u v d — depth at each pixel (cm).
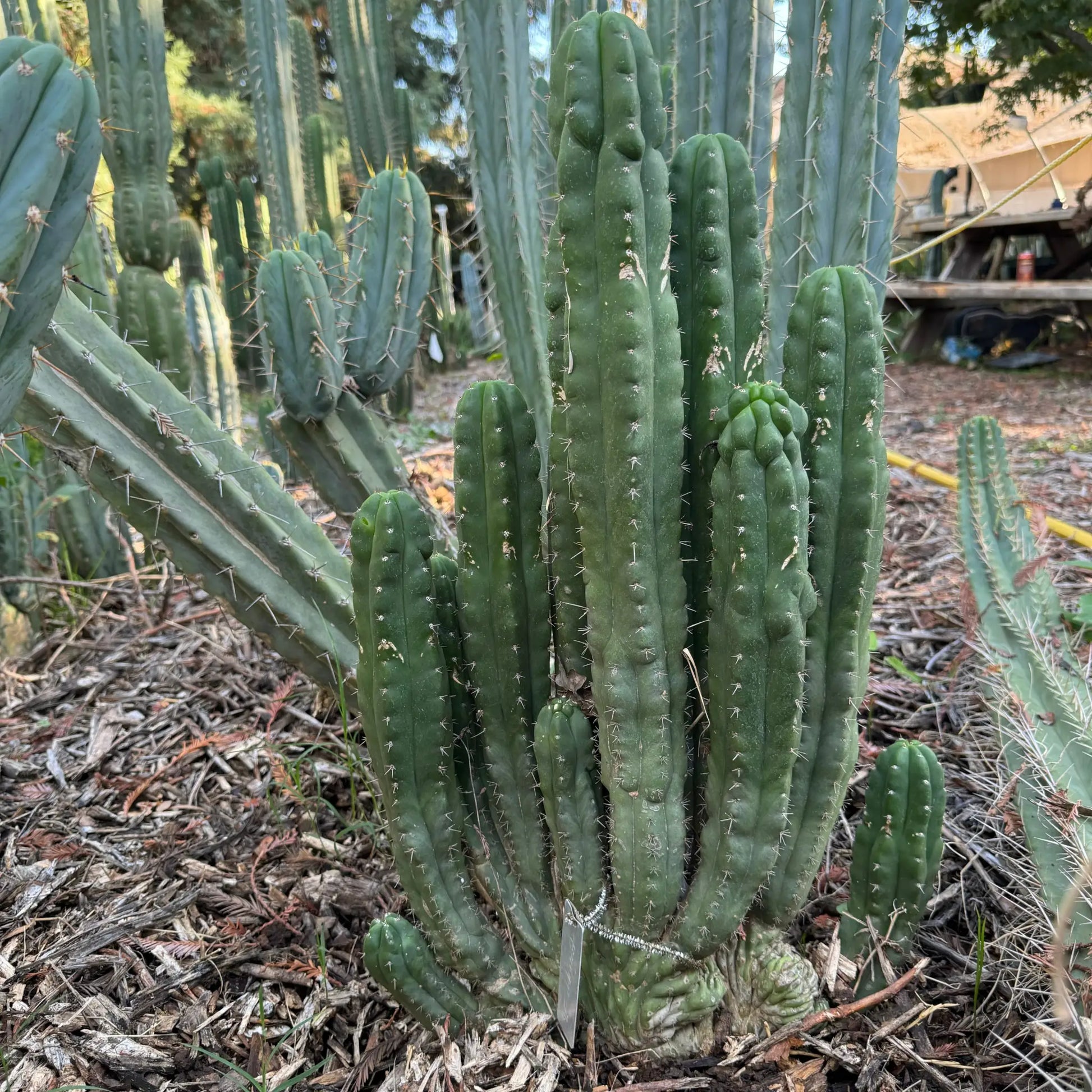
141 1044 91
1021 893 99
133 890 111
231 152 673
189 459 105
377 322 126
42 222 60
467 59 124
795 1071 82
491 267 130
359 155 277
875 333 73
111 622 186
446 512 207
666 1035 82
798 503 69
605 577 72
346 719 119
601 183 66
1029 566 125
